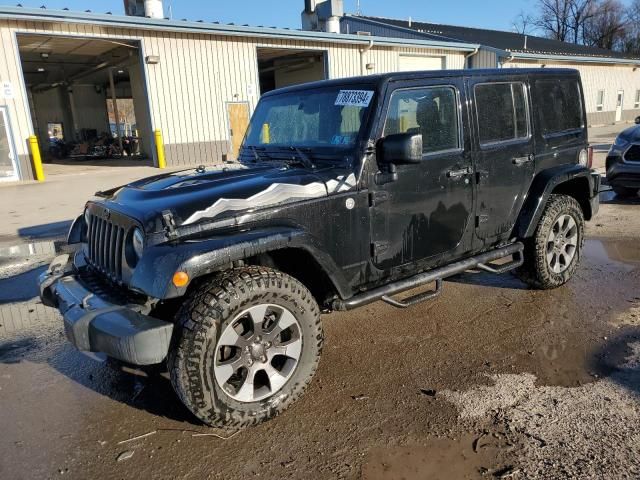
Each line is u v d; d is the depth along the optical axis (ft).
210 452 9.40
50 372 12.81
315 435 9.74
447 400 10.73
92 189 47.14
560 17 213.66
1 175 54.90
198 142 65.67
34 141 54.65
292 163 12.25
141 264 9.30
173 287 8.87
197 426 10.25
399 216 12.11
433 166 12.54
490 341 13.41
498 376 11.62
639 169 28.73
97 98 114.83
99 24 55.67
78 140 101.45
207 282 9.73
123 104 157.48
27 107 54.70
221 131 67.10
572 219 16.48
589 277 17.97
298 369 10.49
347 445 9.40
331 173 11.22
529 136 15.01
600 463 8.58
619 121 124.88
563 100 16.25
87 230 12.60
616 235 23.61
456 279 18.29
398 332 14.20
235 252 9.38
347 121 11.89
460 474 8.51
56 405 11.25
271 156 13.21
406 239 12.35
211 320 9.23
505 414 10.13
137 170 61.62
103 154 89.76
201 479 8.70
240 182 10.74
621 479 8.18
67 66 88.74
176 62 62.28
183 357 9.19
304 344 10.50
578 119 16.87
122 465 9.14
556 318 14.66
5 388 12.08
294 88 13.84
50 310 17.31
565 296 16.29
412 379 11.66
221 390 9.55
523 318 14.75
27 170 55.67
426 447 9.25
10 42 52.65
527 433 9.49
